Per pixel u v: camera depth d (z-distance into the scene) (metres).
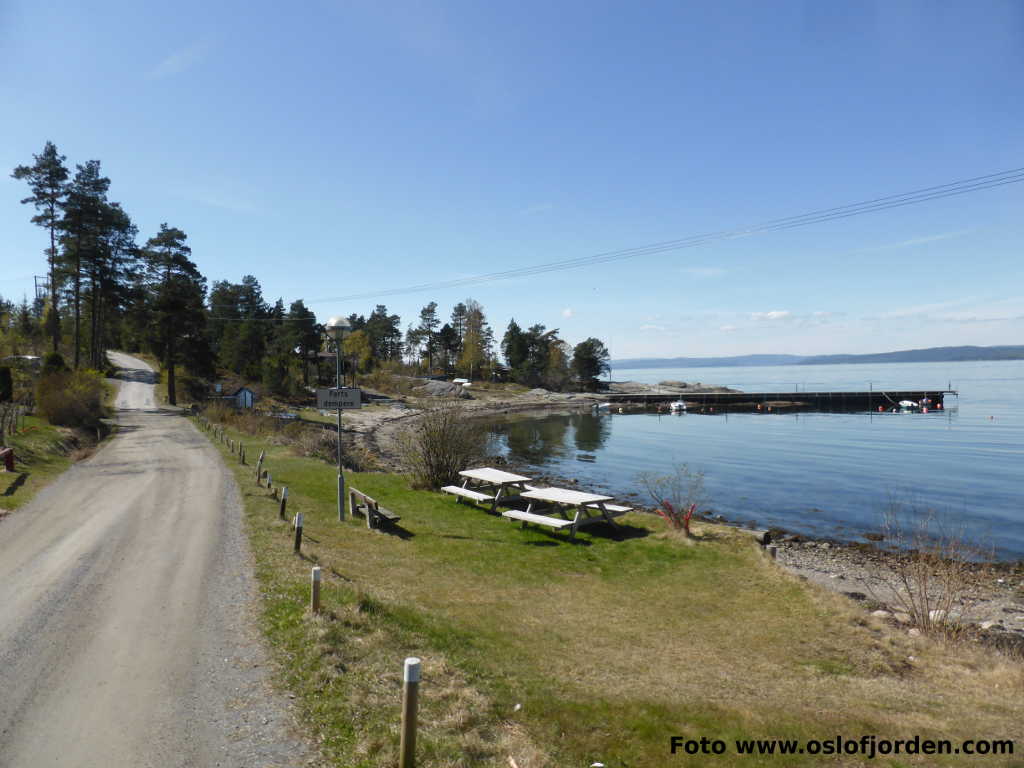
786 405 91.94
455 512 16.83
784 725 5.91
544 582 11.23
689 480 29.89
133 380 65.50
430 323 129.38
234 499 16.62
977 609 13.98
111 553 11.26
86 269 52.56
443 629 8.20
